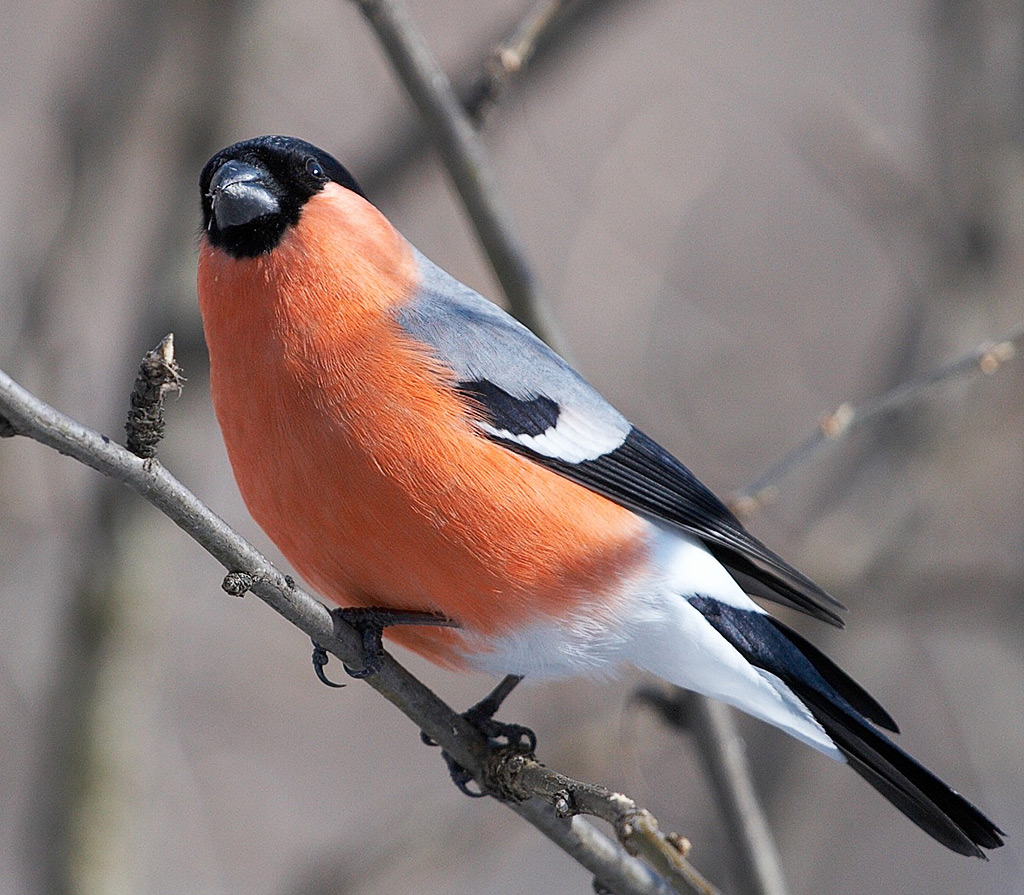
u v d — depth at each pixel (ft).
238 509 43.09
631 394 43.34
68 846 33.22
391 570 22.65
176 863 41.24
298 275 22.62
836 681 25.22
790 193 47.39
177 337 34.22
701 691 24.73
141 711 34.22
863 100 48.42
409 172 33.68
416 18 45.32
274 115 42.37
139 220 38.58
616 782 35.53
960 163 39.06
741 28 47.78
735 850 25.84
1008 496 40.19
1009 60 39.17
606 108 45.60
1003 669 42.27
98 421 37.96
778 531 42.60
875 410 25.93
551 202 45.19
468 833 34.86
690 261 46.42
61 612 34.60
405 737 45.47
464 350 23.07
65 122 36.73
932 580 36.83
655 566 24.04
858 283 46.70
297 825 43.29
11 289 36.47
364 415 22.17
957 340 37.99
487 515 22.52
